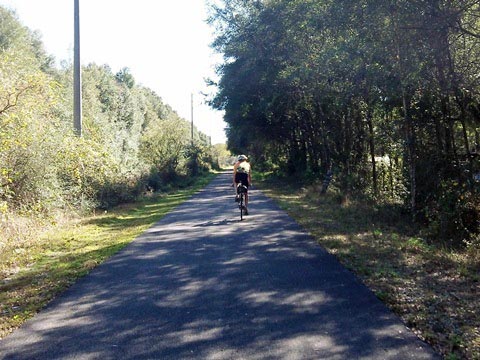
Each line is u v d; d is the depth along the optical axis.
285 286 6.79
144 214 17.73
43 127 14.17
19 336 5.18
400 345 4.60
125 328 5.30
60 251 10.31
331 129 23.94
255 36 23.47
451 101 12.52
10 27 32.38
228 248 9.78
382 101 15.11
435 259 8.21
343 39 12.80
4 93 12.09
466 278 7.02
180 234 11.91
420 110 13.23
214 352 4.55
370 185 19.81
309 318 5.43
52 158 14.48
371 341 4.71
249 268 7.95
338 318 5.41
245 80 28.81
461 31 9.29
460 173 11.70
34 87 12.98
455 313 5.45
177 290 6.76
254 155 62.88
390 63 11.26
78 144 16.17
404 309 5.63
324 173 26.89
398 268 7.71
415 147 13.49
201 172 57.19
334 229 11.83
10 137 12.38
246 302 6.09
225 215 15.69
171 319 5.55
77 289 7.04
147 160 35.19
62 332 5.25
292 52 21.20
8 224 11.71
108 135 23.27
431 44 9.57
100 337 5.06
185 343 4.80
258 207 17.80
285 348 4.59
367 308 5.74
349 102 18.41
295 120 32.44
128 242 10.98
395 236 10.55
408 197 13.84
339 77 15.73
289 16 19.30
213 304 6.05
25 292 7.00
